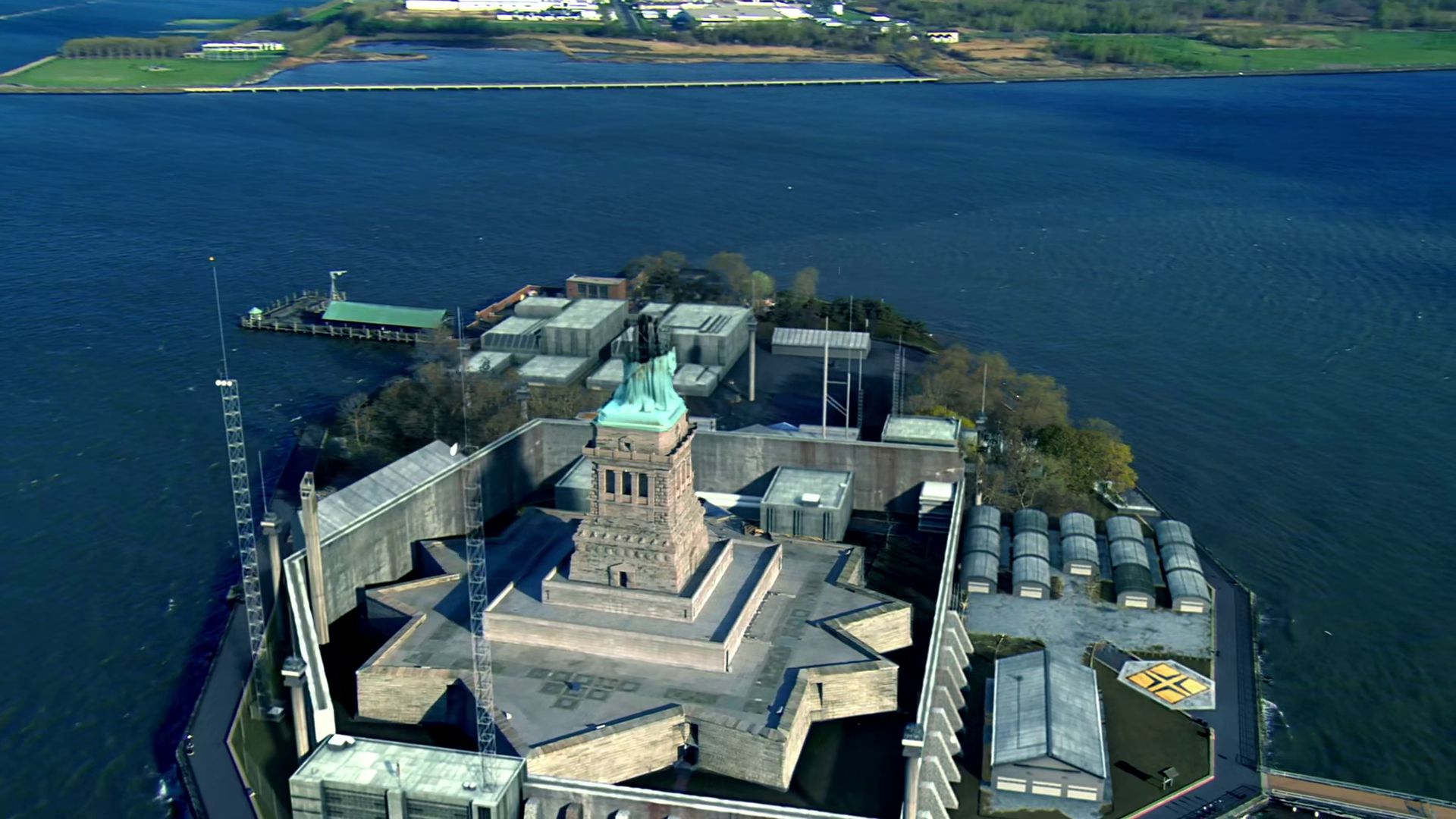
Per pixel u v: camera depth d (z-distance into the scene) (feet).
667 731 619.67
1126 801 633.61
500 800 546.26
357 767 568.82
